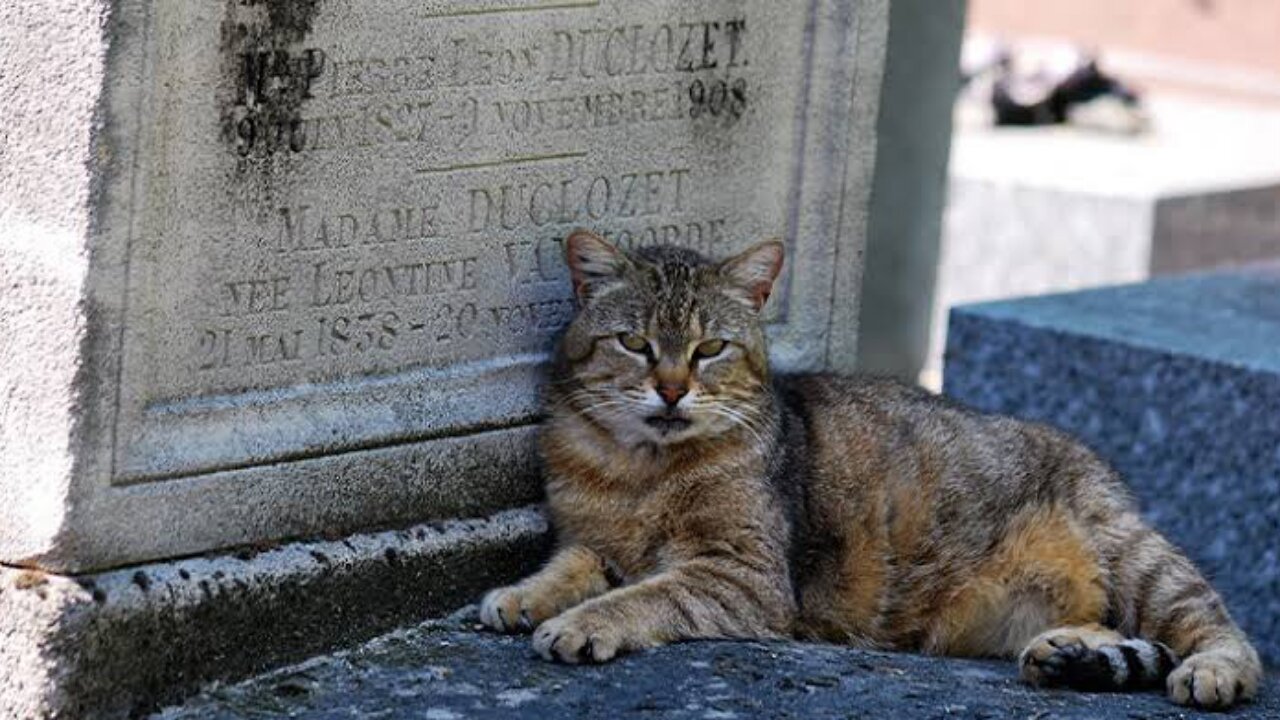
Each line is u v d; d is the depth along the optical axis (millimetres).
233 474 5652
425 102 5910
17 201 5359
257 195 5602
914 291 10594
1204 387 7441
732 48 6605
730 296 6160
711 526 6113
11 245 5371
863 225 7039
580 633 5727
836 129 6895
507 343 6266
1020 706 5676
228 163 5527
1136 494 7043
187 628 5523
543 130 6207
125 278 5359
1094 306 8125
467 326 6160
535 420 6332
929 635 6344
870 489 6289
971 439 6441
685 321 6055
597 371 6109
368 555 5887
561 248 6340
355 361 5922
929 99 10391
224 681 5617
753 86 6688
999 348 7898
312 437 5805
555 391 6258
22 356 5391
